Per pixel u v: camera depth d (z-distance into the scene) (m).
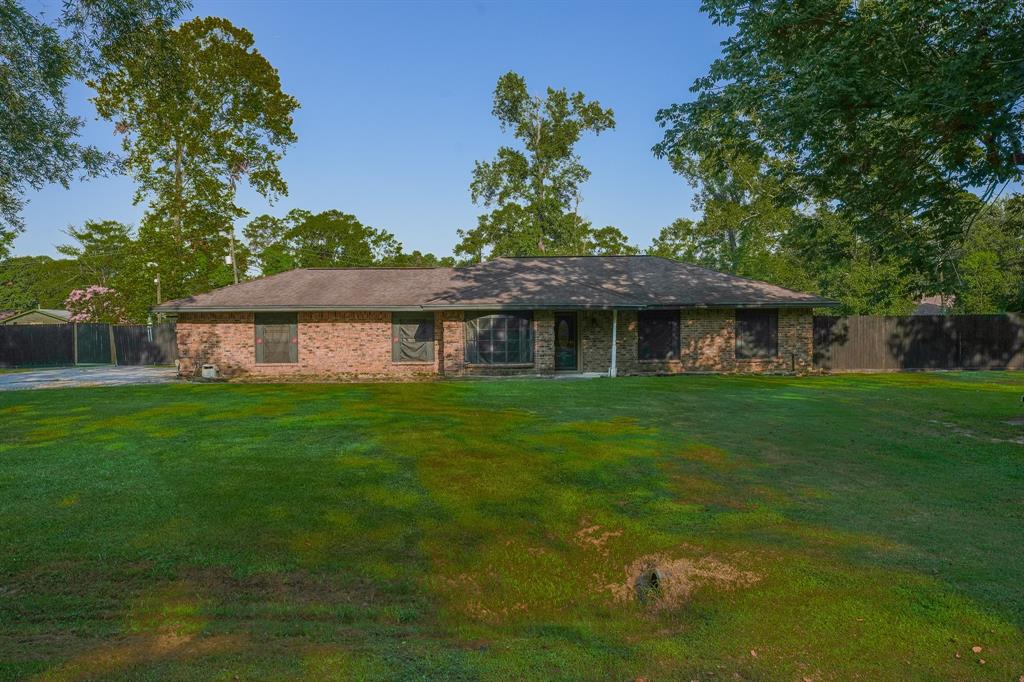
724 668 3.42
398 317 21.72
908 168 10.47
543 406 13.23
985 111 8.85
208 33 36.06
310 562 5.04
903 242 11.82
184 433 10.10
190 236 36.94
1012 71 8.35
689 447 9.17
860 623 3.90
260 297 21.86
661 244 46.81
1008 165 9.35
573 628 4.01
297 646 3.73
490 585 4.70
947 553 5.12
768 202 32.66
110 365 30.34
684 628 3.95
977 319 23.77
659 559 5.09
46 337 30.34
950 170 10.33
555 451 8.86
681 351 21.69
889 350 23.75
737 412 12.38
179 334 21.47
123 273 39.91
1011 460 8.44
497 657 3.59
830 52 9.39
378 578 4.79
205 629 3.96
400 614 4.22
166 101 14.05
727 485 7.24
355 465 7.98
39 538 5.46
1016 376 20.47
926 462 8.34
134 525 5.78
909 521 5.99
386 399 14.45
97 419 11.57
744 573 4.75
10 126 12.22
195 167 36.78
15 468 7.79
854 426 10.86
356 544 5.41
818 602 4.21
